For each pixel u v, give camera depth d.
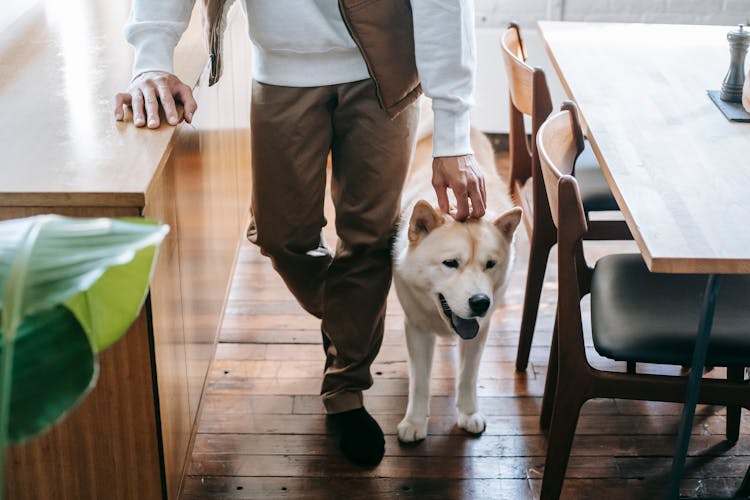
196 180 1.95
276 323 2.67
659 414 2.28
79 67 1.89
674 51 2.54
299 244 2.00
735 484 2.04
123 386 1.50
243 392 2.35
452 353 2.54
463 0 1.67
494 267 1.93
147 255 0.73
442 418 2.25
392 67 1.74
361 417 2.13
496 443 2.17
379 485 2.03
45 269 0.59
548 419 2.20
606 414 2.28
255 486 2.02
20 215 1.33
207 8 1.77
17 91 1.73
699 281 1.87
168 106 1.60
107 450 1.56
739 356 1.66
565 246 1.61
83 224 0.63
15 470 1.55
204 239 2.08
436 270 1.89
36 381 0.68
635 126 1.95
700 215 1.53
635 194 1.60
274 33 1.76
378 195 1.91
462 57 1.69
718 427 2.23
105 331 0.76
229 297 2.80
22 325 0.69
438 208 2.04
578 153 1.94
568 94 2.24
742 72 2.08
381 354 2.52
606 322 1.76
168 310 1.63
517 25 2.55
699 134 1.91
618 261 1.97
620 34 2.72
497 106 3.84
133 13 1.72
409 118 1.88
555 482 1.83
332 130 1.91
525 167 2.56
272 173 1.90
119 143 1.50
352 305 2.04
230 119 2.59
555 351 2.12
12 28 2.15
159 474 1.58
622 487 2.03
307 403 2.31
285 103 1.83
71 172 1.38
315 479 2.04
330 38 1.74
